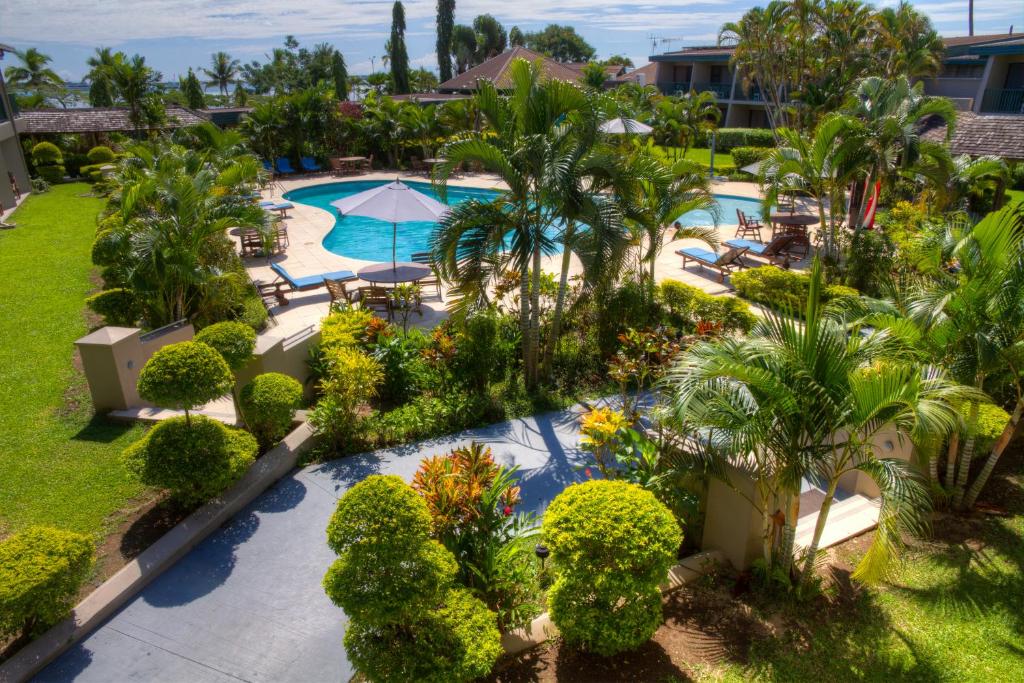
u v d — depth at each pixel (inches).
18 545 196.1
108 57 1331.2
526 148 336.5
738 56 1238.3
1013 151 703.7
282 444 308.0
